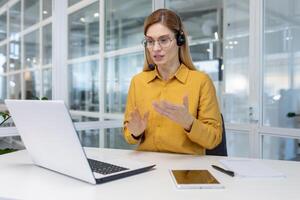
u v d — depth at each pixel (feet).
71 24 9.41
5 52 8.59
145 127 4.73
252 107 9.50
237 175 3.35
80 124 9.20
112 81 10.61
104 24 10.51
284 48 9.11
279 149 9.00
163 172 3.50
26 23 8.88
